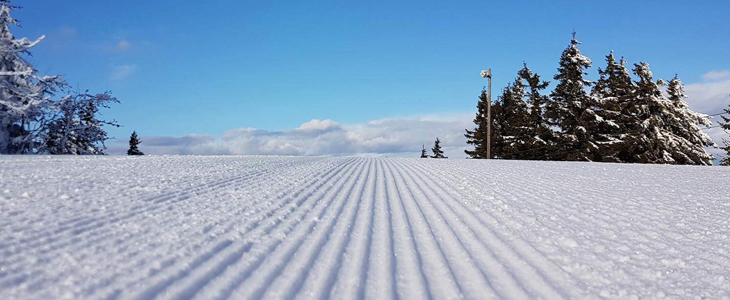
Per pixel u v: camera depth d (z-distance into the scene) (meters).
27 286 2.67
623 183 11.15
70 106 27.56
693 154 48.19
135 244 3.79
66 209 4.95
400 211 6.80
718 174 13.98
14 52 25.70
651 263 4.15
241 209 5.88
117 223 4.49
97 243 3.72
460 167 18.27
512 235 5.22
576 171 15.51
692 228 5.59
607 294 3.38
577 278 3.74
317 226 5.26
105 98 28.42
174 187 7.44
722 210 6.89
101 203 5.46
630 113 51.25
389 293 3.23
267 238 4.46
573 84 51.41
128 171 9.60
